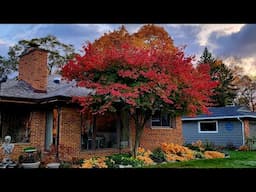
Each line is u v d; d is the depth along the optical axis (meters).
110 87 8.66
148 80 8.97
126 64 8.95
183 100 9.54
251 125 18.39
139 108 9.73
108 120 11.62
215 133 18.59
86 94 10.75
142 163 9.45
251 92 30.44
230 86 31.30
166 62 9.14
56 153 9.83
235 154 13.81
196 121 19.58
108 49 9.16
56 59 24.67
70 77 9.70
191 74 9.54
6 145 9.13
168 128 13.52
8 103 10.20
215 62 31.84
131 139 11.48
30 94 10.87
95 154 10.61
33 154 9.59
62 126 10.04
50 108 10.84
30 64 11.82
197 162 10.04
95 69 9.20
